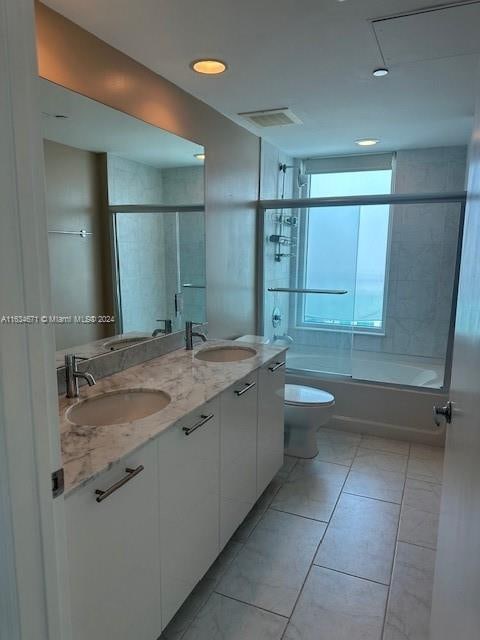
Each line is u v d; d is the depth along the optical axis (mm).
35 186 673
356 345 4305
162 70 2133
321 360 3867
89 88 1788
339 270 3777
